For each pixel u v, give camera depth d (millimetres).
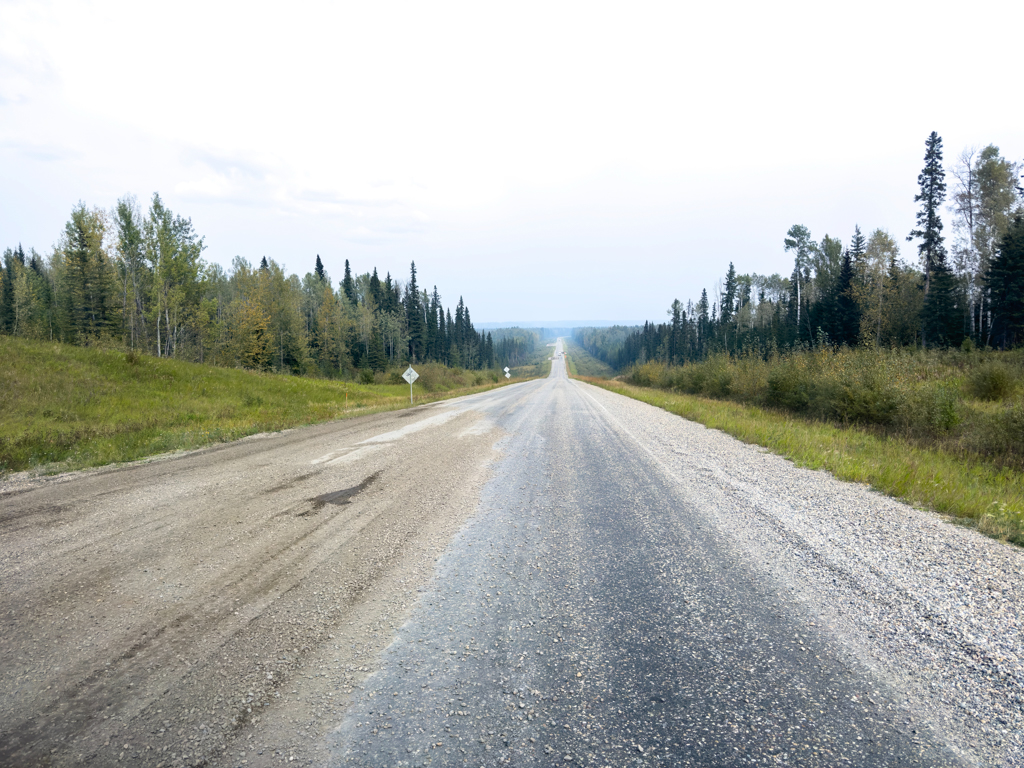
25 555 4461
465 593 3717
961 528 5172
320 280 86312
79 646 3006
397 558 4398
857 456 8750
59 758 2139
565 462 8734
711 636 3098
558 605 3525
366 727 2326
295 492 6680
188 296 40562
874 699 2498
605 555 4441
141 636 3119
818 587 3764
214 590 3764
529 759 2117
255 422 15062
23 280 50969
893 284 39031
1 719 2389
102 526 5262
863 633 3121
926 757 2109
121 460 9188
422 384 47062
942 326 36500
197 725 2344
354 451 9961
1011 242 32062
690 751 2156
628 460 8859
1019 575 3982
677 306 102562
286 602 3574
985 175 35719
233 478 7523
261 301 51781
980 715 2373
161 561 4316
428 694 2562
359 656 2902
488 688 2609
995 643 2994
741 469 8055
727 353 28828
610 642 3039
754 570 4078
